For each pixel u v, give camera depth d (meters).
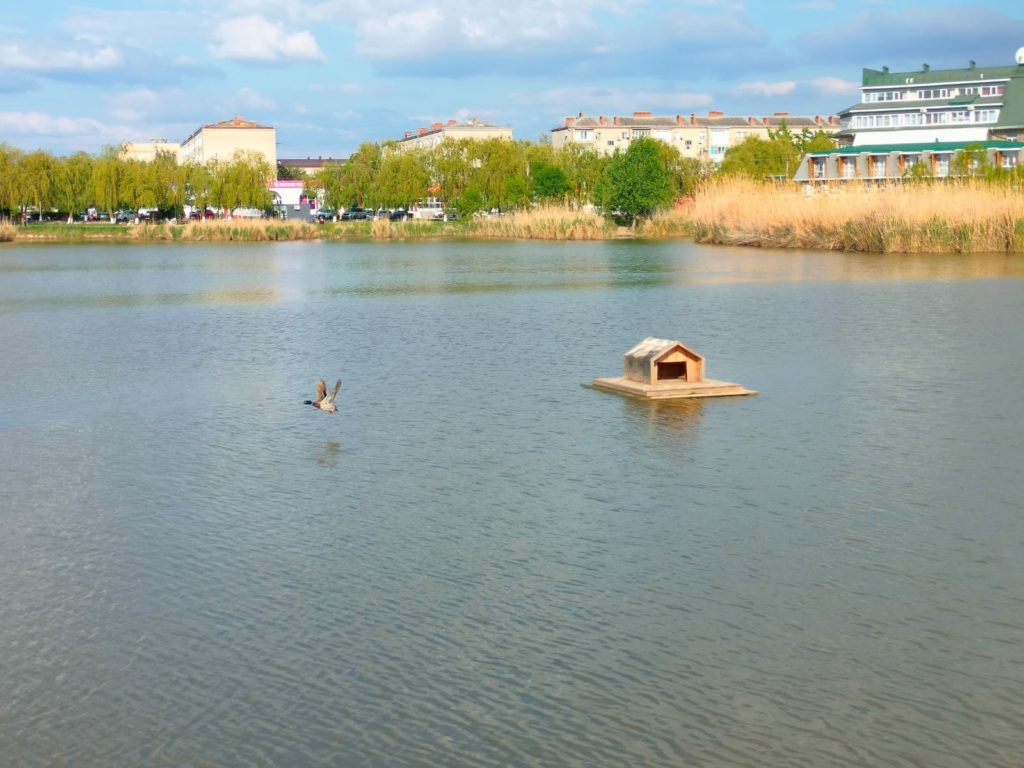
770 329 33.16
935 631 11.50
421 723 9.75
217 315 39.69
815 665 10.77
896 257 61.94
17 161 124.25
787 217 76.56
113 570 13.43
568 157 142.38
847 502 15.81
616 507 15.66
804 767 9.08
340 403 22.95
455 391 24.00
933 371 25.62
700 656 10.96
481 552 13.88
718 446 19.00
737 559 13.56
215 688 10.41
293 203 170.38
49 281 56.91
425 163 137.50
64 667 10.87
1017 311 36.28
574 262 66.81
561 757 9.21
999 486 16.53
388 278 56.22
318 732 9.62
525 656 10.98
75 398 24.02
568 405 22.41
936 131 148.75
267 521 15.21
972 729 9.60
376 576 13.10
